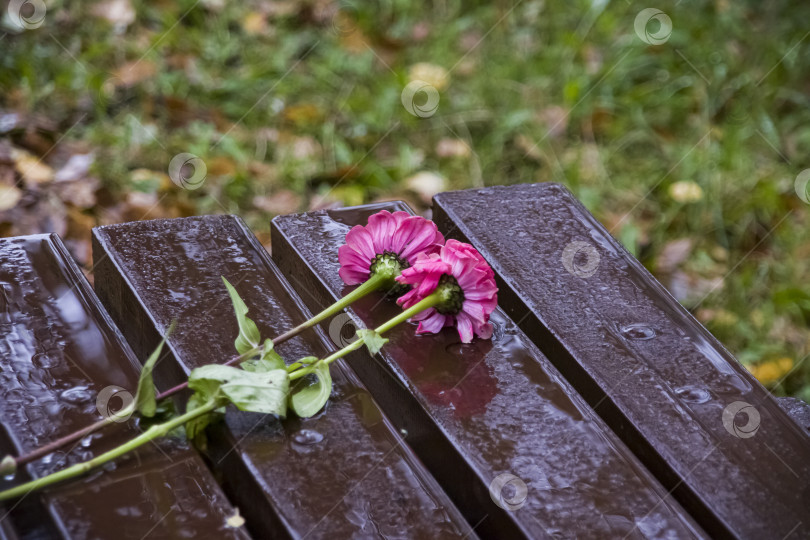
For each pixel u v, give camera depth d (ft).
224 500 3.11
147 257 3.60
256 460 3.18
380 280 3.47
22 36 6.37
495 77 6.77
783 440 3.34
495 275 3.68
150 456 3.17
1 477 3.12
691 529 3.14
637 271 3.73
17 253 3.55
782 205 5.88
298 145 5.91
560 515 3.14
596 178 6.03
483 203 3.90
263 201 5.46
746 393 3.44
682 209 5.80
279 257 3.81
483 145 6.23
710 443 3.32
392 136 6.20
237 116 6.16
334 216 3.83
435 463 3.30
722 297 5.31
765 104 6.75
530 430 3.28
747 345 5.13
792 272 5.46
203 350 3.39
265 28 7.03
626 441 3.36
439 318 3.47
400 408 3.39
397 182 5.81
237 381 3.19
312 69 6.79
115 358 3.36
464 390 3.35
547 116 6.44
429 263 3.41
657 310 3.62
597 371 3.44
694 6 7.74
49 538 3.09
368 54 6.91
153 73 6.24
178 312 3.46
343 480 3.16
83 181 5.31
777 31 7.68
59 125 5.70
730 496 3.22
